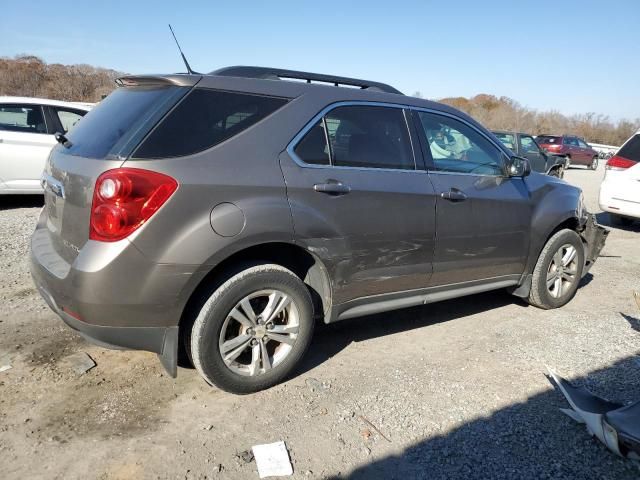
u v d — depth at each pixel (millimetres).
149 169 2527
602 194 8992
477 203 3812
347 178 3148
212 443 2590
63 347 3488
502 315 4520
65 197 2758
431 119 3752
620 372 3482
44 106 8109
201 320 2744
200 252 2609
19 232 6559
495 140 4152
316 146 3086
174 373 2756
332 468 2457
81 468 2367
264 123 2932
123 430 2652
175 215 2557
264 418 2816
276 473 2396
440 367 3492
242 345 2908
